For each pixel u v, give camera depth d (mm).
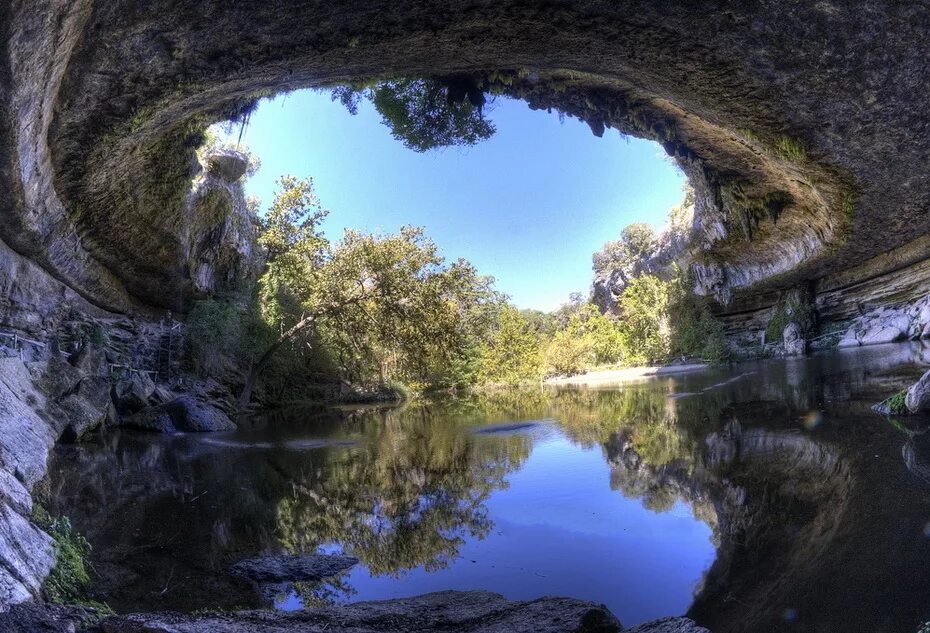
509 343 40219
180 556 4531
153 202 13891
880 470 5402
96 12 6023
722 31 7527
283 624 3078
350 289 21969
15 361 10164
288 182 23484
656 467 6762
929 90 9289
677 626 2715
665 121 12984
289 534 5094
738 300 36469
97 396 12773
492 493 6199
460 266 22250
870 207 16156
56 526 4309
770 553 3850
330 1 6410
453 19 7121
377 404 25172
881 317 26156
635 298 42375
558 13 7078
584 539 4504
